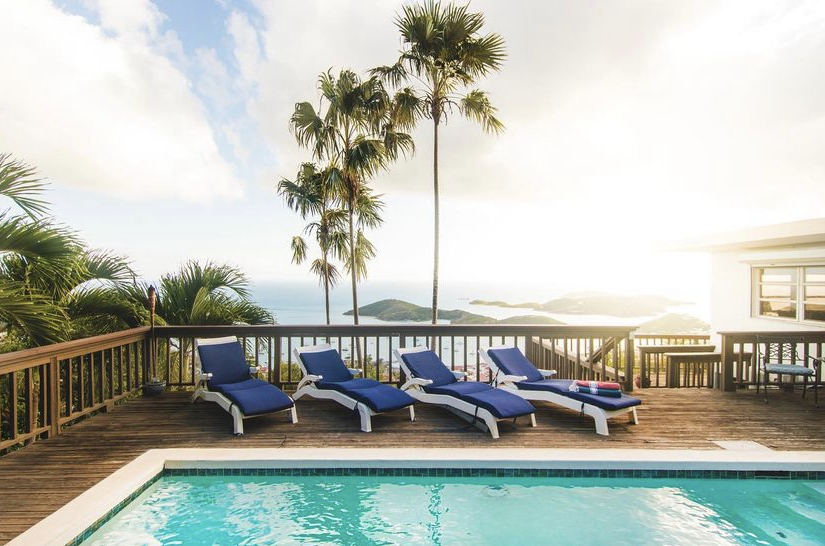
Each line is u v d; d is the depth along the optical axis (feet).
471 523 10.61
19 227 15.02
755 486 12.46
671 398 20.24
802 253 28.73
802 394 21.20
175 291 24.44
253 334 21.17
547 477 12.61
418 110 34.06
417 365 18.06
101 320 20.99
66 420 15.48
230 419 16.85
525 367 19.03
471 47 31.89
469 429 15.72
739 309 34.60
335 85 38.06
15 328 15.35
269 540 9.91
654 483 12.52
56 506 10.11
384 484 12.37
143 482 11.66
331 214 45.80
